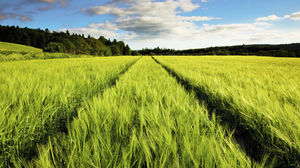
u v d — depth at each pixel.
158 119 1.21
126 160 0.75
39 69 5.25
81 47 52.72
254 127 1.24
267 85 2.79
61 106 1.62
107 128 1.07
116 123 1.12
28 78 3.01
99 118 1.21
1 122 1.04
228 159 0.76
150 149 0.90
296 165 0.91
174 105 1.57
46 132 1.24
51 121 1.36
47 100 1.68
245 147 1.22
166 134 0.94
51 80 2.95
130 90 2.32
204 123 1.22
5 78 3.02
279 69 7.26
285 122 1.15
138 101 1.84
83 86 2.47
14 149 0.98
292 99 1.83
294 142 0.95
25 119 1.20
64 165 0.78
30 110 1.34
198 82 3.08
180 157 0.79
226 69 6.91
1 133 0.95
